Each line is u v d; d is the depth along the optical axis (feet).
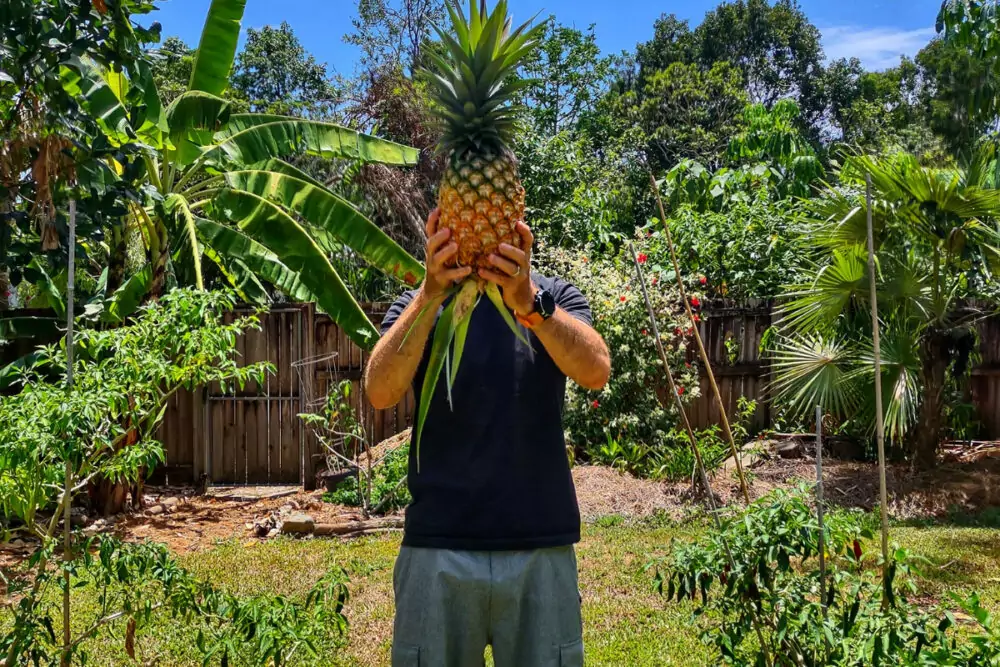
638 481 27.20
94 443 9.54
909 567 8.18
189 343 10.25
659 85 99.09
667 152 95.35
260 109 54.54
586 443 29.73
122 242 25.16
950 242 25.25
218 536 24.22
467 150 6.29
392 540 23.02
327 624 10.52
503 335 7.80
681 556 8.59
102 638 14.42
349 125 46.26
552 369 7.85
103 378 9.51
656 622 16.42
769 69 130.62
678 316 30.50
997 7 28.02
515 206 6.21
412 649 7.58
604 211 46.83
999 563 19.52
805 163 55.42
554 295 8.39
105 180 14.93
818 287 25.84
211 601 9.60
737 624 8.30
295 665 14.17
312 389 31.17
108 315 22.26
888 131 89.51
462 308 6.17
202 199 26.32
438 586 7.50
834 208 26.13
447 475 7.64
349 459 29.37
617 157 67.67
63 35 13.37
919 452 27.78
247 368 11.18
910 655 7.68
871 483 26.53
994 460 28.94
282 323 31.68
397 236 44.11
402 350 7.22
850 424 29.58
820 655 8.21
